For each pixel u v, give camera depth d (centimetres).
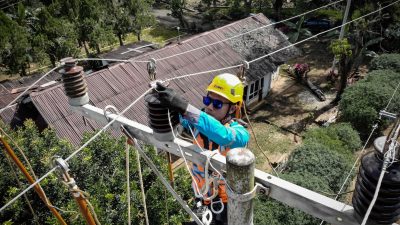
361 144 1616
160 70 1762
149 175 892
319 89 2259
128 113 1511
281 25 3216
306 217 1038
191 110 254
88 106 349
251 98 2117
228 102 324
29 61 2469
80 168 834
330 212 219
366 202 198
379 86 1756
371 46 2598
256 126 1952
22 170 433
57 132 1362
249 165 205
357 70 2370
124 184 826
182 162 1606
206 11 3753
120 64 1678
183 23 3469
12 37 2267
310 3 3072
